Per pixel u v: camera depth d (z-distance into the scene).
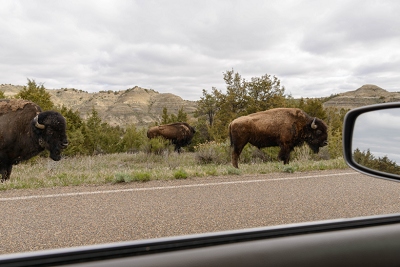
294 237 1.64
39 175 8.49
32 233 3.66
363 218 1.84
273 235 1.65
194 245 1.51
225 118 23.03
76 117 18.64
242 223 4.08
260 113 11.32
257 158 12.84
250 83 22.56
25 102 8.50
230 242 1.56
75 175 8.04
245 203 5.08
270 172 8.50
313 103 21.89
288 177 7.57
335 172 8.35
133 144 20.95
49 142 8.38
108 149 20.08
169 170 8.66
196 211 4.62
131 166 12.28
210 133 23.45
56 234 3.64
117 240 3.47
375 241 1.70
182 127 21.34
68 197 5.50
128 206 4.89
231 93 22.78
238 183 6.79
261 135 10.99
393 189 6.20
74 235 3.61
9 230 3.75
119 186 6.52
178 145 21.38
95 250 1.37
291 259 1.53
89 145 18.61
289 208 4.79
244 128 10.95
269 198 5.43
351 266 1.60
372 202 5.18
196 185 6.57
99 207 4.83
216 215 4.42
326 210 4.70
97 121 20.34
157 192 5.91
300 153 12.48
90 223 4.05
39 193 5.84
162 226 3.95
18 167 11.13
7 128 8.05
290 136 10.97
